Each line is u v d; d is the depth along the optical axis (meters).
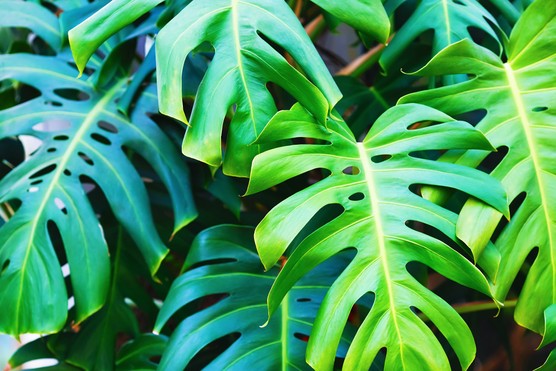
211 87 2.00
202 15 2.03
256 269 2.28
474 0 2.31
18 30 3.02
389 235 1.98
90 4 2.43
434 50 2.21
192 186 2.45
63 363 2.41
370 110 2.55
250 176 1.96
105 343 2.43
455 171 2.03
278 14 2.05
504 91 2.14
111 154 2.33
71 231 2.21
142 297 2.54
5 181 2.27
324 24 2.75
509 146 2.10
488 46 2.46
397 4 2.29
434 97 2.13
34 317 2.13
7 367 3.13
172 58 1.99
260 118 2.02
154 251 2.26
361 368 1.91
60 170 2.27
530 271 2.07
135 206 2.29
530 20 2.14
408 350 1.92
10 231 2.19
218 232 2.31
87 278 2.18
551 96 2.13
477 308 2.55
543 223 2.07
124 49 2.40
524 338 2.97
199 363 2.50
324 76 2.01
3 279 2.14
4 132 2.31
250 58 2.02
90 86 2.46
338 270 2.27
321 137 2.03
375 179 2.03
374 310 1.94
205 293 2.22
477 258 1.97
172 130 2.45
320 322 1.93
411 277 1.96
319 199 1.98
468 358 1.93
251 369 2.09
